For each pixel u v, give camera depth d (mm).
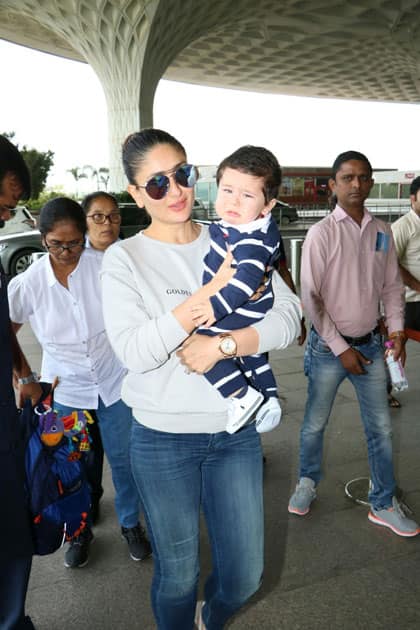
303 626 2176
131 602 2344
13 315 2506
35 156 36094
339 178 2684
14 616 1776
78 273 2484
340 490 3273
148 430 1626
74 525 2023
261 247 1564
